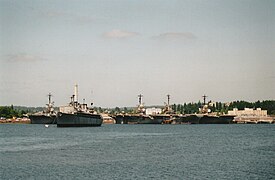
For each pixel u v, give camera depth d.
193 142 135.50
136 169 71.62
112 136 169.12
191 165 76.56
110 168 72.81
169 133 199.50
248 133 199.62
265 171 69.50
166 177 64.06
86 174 66.62
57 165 76.44
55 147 113.62
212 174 66.62
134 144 125.62
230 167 73.94
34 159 85.25
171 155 93.31
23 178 63.31
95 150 104.88
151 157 89.25
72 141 137.62
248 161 82.44
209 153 98.31
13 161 82.06
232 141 140.38
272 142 135.88
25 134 182.75
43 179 62.53
